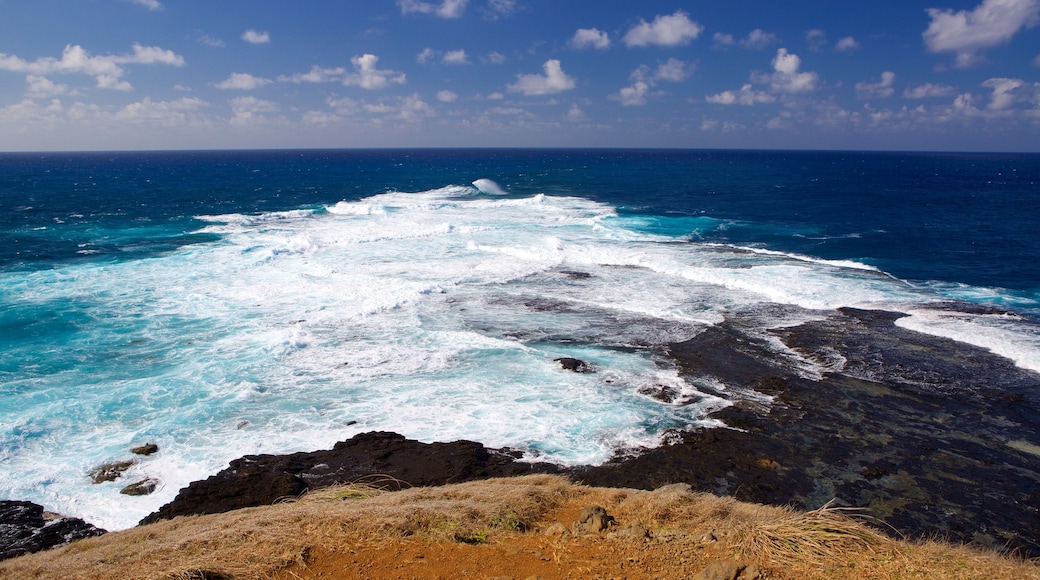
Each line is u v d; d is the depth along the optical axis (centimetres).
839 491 1202
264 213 4566
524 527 702
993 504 1168
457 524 669
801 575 562
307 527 660
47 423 1390
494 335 1980
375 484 1148
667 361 1789
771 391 1611
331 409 1494
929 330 2020
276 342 1867
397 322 2094
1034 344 1894
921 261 3072
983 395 1595
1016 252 3303
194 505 1090
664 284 2581
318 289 2450
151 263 2839
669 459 1295
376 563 584
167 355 1789
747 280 2598
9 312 2123
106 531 1047
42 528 1046
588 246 3309
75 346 1839
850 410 1517
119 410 1465
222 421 1431
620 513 770
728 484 1216
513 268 2836
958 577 554
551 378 1666
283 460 1257
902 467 1287
